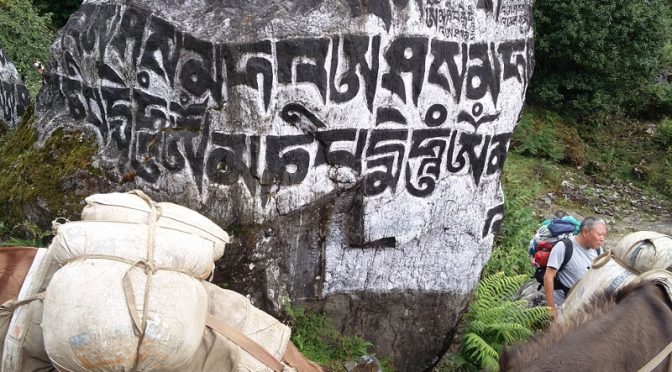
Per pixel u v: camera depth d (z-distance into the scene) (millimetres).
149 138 4586
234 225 4547
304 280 4871
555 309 5629
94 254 2643
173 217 2898
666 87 17078
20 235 5051
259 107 4387
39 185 4930
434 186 4949
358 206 4758
